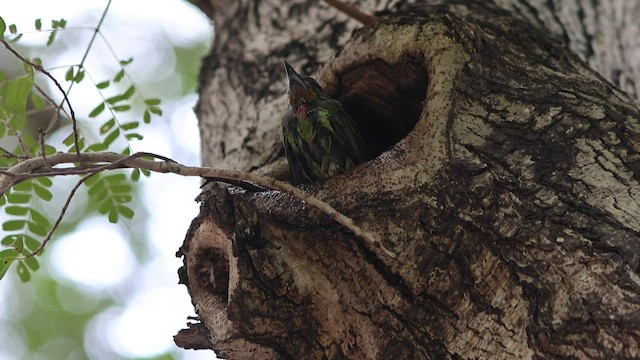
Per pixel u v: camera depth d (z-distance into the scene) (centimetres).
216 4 724
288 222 407
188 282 448
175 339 436
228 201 411
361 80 511
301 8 639
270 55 627
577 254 361
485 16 552
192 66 1127
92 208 1087
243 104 616
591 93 437
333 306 398
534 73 462
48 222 523
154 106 561
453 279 382
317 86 531
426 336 378
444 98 432
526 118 416
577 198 379
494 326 365
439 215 394
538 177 392
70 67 535
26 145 520
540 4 597
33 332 1128
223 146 606
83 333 1134
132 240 1129
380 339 386
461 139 414
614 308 340
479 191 394
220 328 411
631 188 378
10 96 495
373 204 404
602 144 398
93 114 547
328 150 528
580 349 339
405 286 388
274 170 542
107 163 438
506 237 379
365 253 396
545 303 357
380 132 564
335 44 606
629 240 356
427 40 463
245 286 395
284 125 540
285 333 402
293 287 398
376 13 545
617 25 673
